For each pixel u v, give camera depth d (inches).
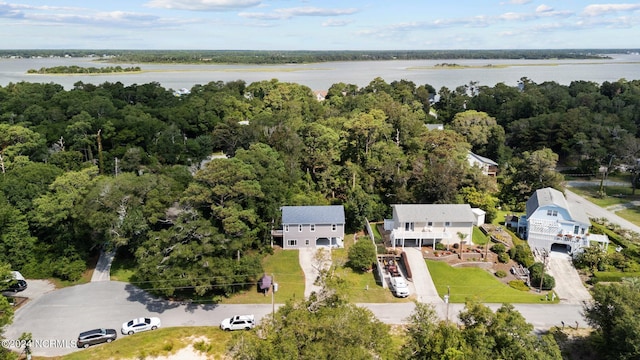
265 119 3361.2
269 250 2110.0
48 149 2920.8
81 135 3107.8
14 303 1658.5
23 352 1378.0
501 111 4446.4
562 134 3553.2
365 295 1771.7
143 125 3321.9
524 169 2696.9
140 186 1932.8
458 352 1035.3
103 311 1625.2
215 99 4281.5
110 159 3014.3
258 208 2084.2
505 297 1765.5
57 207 1844.2
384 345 1100.5
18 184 1963.6
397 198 2429.9
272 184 2127.2
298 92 4768.7
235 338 1175.6
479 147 3501.5
